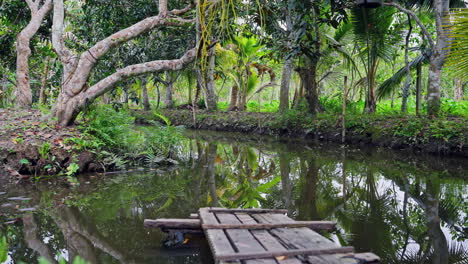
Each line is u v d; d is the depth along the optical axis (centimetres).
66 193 438
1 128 586
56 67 1266
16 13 1129
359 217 357
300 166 657
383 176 552
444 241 290
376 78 1745
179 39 1160
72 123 663
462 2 904
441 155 718
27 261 246
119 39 636
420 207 391
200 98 2203
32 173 515
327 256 220
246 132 1346
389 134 853
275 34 888
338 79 1781
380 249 274
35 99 1702
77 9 1088
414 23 1178
